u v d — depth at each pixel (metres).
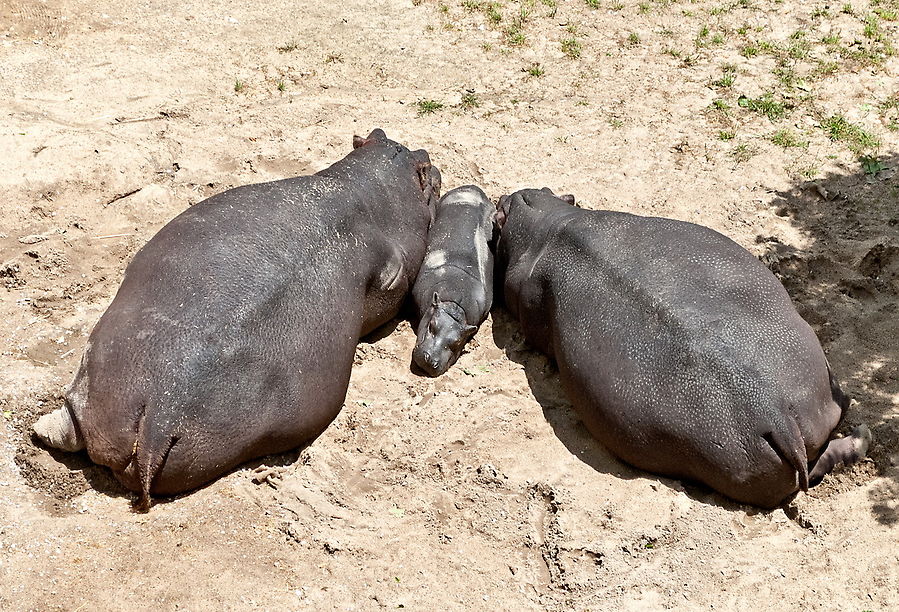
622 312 6.52
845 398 6.49
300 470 6.24
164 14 11.83
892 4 12.77
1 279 7.55
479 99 10.62
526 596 5.55
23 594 5.10
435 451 6.51
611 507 6.06
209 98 10.26
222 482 6.00
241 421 5.90
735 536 5.90
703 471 6.07
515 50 11.60
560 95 10.75
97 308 7.39
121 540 5.50
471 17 12.32
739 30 12.09
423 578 5.55
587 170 9.53
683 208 9.00
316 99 10.42
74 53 10.78
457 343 7.32
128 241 8.11
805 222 8.89
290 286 6.37
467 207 8.48
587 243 7.03
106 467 6.00
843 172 9.55
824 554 5.77
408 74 11.02
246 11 12.10
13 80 10.10
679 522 5.97
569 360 6.71
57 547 5.43
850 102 10.70
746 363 6.00
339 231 7.00
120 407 5.70
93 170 8.70
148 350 5.79
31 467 5.96
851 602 5.46
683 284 6.48
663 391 6.14
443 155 9.63
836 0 12.85
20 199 8.33
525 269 7.59
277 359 6.09
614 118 10.34
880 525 5.93
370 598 5.37
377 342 7.62
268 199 6.99
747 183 9.38
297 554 5.59
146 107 9.91
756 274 6.67
